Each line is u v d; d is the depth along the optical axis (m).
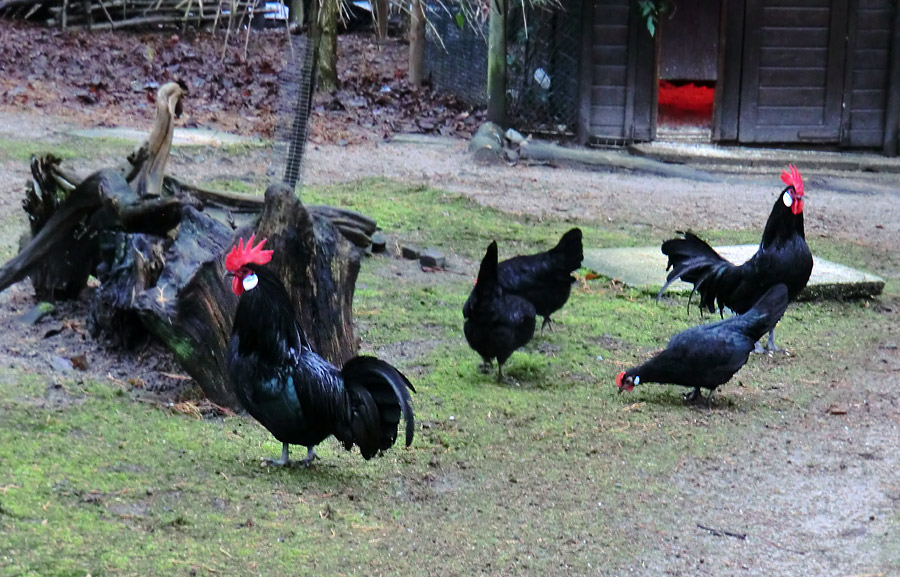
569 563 3.71
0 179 6.30
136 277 4.39
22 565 3.52
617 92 9.20
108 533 3.65
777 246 4.77
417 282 5.31
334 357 4.34
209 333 4.21
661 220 6.73
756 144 9.34
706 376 4.38
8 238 5.36
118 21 11.20
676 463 4.13
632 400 4.47
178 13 11.41
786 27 9.16
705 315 5.12
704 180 8.26
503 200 7.05
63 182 4.65
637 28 9.06
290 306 3.92
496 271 4.41
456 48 10.02
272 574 3.59
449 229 6.15
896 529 3.89
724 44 9.12
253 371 3.89
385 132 8.93
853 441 4.27
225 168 7.11
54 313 4.64
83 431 4.02
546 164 8.36
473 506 3.89
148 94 9.28
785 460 4.17
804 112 9.32
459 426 4.25
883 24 9.20
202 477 3.89
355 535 3.74
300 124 5.09
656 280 5.38
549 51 9.16
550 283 4.71
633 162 8.49
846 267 5.55
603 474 4.06
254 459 4.00
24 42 10.23
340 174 7.41
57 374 4.29
